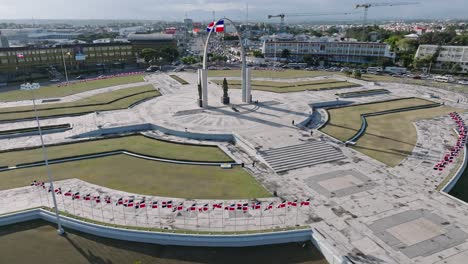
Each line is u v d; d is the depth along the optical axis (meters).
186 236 35.25
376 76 134.12
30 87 36.72
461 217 38.62
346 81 121.38
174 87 109.50
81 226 37.38
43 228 38.47
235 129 65.88
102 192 44.12
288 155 54.88
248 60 179.12
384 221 37.91
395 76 134.62
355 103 90.56
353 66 156.25
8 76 126.88
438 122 74.12
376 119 76.75
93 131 66.56
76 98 95.62
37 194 43.78
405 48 181.62
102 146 60.53
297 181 47.34
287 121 70.81
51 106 86.44
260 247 35.47
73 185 46.16
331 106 87.75
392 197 42.91
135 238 36.00
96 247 35.38
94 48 150.25
